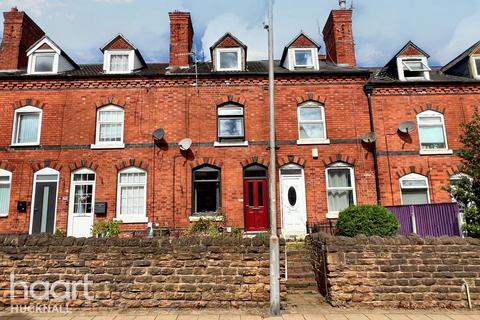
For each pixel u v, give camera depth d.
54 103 13.99
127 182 13.67
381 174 13.80
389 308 7.31
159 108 14.13
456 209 9.99
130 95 14.21
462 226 8.98
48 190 13.38
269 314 6.91
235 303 7.30
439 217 10.25
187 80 14.38
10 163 13.42
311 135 14.38
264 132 14.11
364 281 7.46
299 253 10.51
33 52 14.68
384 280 7.45
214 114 14.20
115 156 13.66
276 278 7.07
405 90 14.59
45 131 13.74
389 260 7.54
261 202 13.77
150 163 13.65
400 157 13.96
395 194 13.65
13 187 13.26
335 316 6.82
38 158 13.51
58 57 14.78
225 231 12.91
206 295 7.32
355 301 7.39
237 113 14.41
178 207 13.36
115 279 7.36
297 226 13.58
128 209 13.47
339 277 7.51
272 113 7.93
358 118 14.31
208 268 7.43
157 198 13.39
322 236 8.40
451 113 14.45
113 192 13.36
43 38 14.75
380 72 16.59
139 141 13.82
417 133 14.20
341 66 15.77
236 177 13.71
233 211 13.42
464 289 7.40
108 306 7.27
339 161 13.97
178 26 15.98
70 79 14.14
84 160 13.55
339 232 10.00
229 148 13.92
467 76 15.48
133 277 7.38
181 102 14.23
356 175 13.84
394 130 14.20
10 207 13.10
